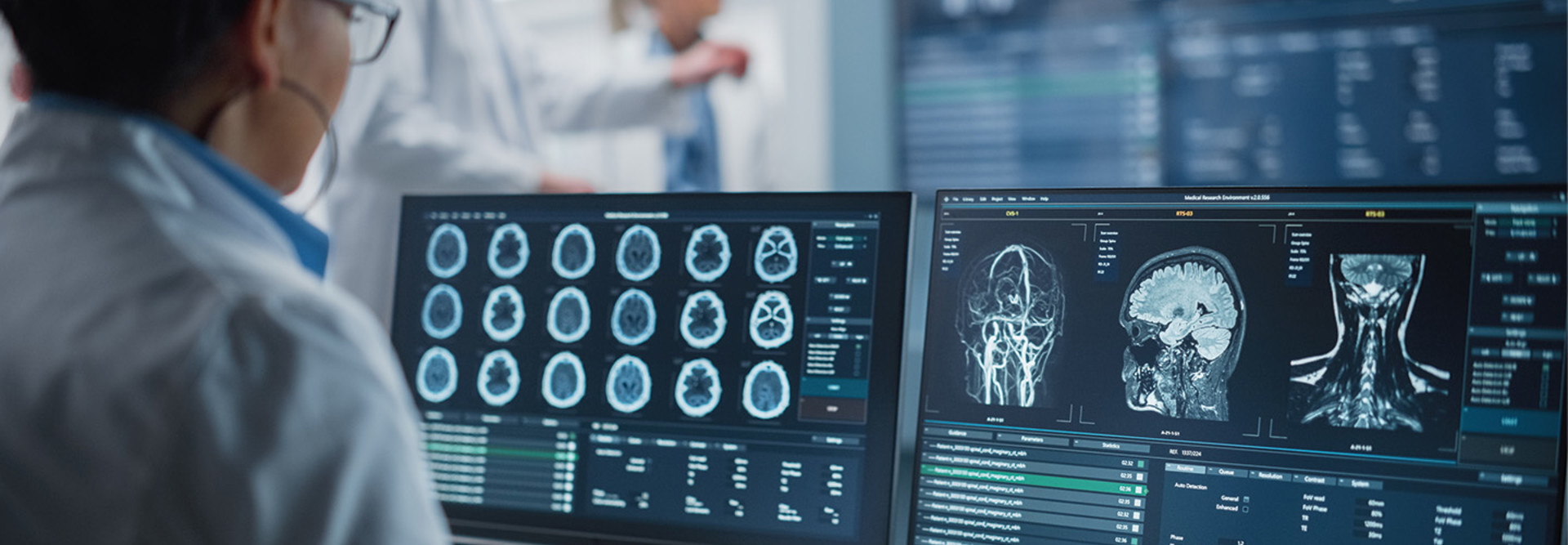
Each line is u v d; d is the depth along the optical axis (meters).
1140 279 1.00
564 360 1.11
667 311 1.08
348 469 0.57
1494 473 0.91
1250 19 2.77
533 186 2.07
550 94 2.57
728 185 3.20
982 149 3.00
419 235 1.17
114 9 0.66
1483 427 0.91
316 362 0.58
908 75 3.04
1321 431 0.94
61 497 0.57
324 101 0.78
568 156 3.34
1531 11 2.61
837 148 3.11
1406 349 0.93
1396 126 2.72
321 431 0.57
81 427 0.57
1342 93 2.74
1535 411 0.90
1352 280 0.95
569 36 3.40
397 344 1.16
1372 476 0.93
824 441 1.03
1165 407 0.98
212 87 0.70
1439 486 0.92
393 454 0.60
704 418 1.06
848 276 1.04
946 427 1.03
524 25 3.45
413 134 2.02
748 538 1.04
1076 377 1.00
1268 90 2.78
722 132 3.19
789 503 1.04
